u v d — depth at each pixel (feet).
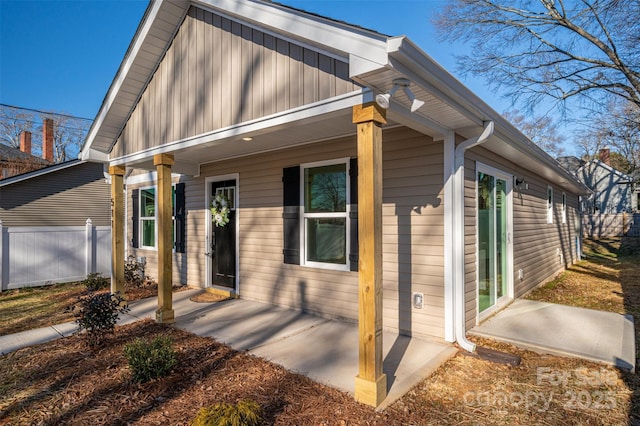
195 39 14.61
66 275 28.17
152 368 10.28
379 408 8.80
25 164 57.31
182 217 25.00
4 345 13.67
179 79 15.39
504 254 19.49
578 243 43.16
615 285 25.94
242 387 9.88
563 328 14.57
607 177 77.46
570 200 39.22
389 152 14.62
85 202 44.98
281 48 11.10
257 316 17.08
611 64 33.45
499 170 18.07
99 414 8.66
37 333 15.17
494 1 34.81
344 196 16.17
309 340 13.65
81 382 10.38
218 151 19.04
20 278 25.89
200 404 9.02
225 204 21.30
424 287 13.74
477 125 12.53
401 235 14.33
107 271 30.48
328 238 16.88
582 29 32.99
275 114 11.22
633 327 14.73
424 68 8.53
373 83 8.80
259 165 19.71
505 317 16.24
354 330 14.82
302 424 8.11
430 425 8.25
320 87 10.00
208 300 20.57
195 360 11.79
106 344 13.55
